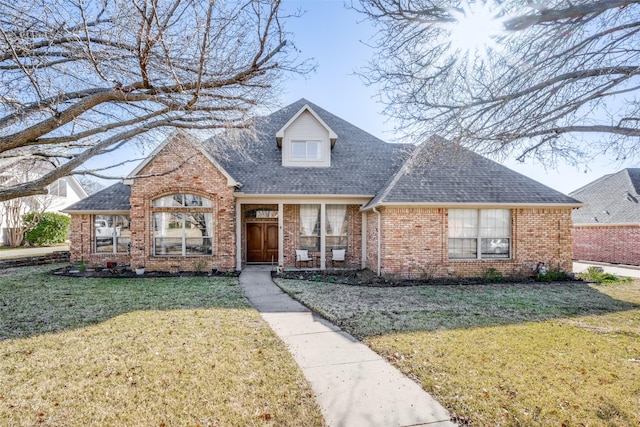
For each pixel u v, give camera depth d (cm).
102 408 355
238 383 411
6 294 885
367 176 1438
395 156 1584
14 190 335
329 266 1417
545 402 369
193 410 354
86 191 2934
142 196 1234
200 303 791
